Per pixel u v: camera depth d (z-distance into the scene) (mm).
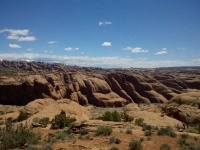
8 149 21859
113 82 146250
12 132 25328
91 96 133625
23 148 22141
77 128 28938
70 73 143000
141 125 32938
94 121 31516
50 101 74688
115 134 24797
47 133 30219
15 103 118250
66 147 20594
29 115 63719
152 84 150750
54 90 124062
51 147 20484
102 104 130125
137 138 23391
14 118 59938
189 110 55750
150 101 139375
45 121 42438
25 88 119500
